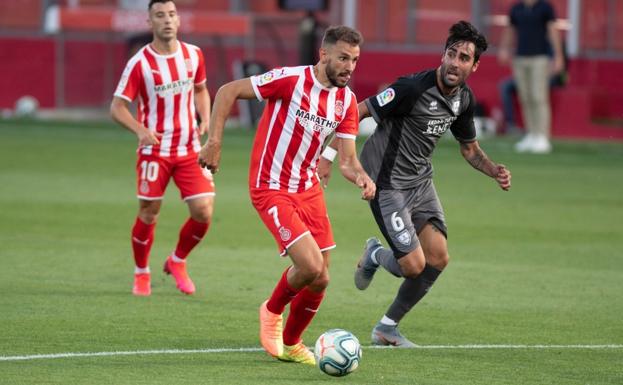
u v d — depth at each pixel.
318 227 21.17
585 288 28.64
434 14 80.12
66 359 20.31
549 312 25.73
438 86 22.33
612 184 50.75
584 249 34.41
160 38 26.61
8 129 67.94
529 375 20.02
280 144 20.89
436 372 20.11
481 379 19.64
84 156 55.81
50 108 79.12
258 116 73.44
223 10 81.44
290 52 79.62
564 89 72.88
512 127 71.62
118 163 53.50
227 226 37.16
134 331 22.78
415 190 23.03
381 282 29.03
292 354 20.73
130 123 26.00
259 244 34.03
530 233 37.22
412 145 22.73
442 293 27.69
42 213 38.44
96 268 29.59
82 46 79.00
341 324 24.23
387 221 22.50
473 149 23.80
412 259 22.16
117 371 19.56
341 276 29.62
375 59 80.69
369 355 21.44
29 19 78.81
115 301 25.67
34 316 23.84
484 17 79.06
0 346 21.17
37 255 31.11
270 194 20.98
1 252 31.36
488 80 78.25
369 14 80.38
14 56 78.69
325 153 21.80
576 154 62.59
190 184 26.61
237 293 27.05
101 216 38.16
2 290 26.44
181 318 24.14
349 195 45.59
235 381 19.14
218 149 20.80
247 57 79.25
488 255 33.06
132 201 41.75
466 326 24.19
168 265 27.25
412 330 23.77
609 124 73.44
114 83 79.31
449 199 44.78
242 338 22.55
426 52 80.19
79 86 79.19
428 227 22.97
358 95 78.25
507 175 23.55
